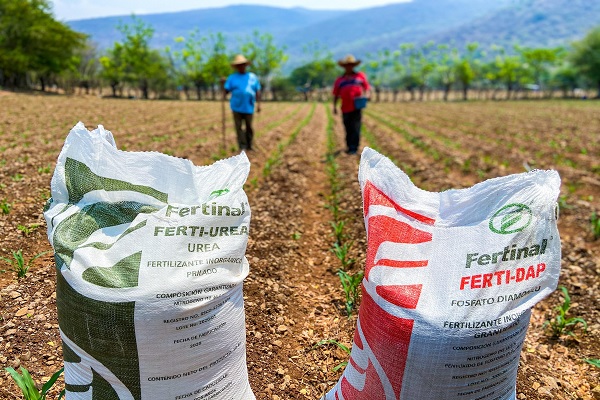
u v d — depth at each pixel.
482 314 1.91
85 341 2.02
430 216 2.10
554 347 3.67
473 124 22.47
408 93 101.75
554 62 75.56
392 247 2.06
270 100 67.88
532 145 14.23
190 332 2.06
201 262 2.08
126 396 2.08
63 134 12.65
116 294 1.93
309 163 10.45
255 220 5.87
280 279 4.36
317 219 6.52
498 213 2.05
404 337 1.94
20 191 6.24
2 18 40.19
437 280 1.98
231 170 2.33
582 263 5.15
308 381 3.03
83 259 1.98
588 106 41.00
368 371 2.14
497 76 71.12
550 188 2.09
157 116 21.50
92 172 2.15
